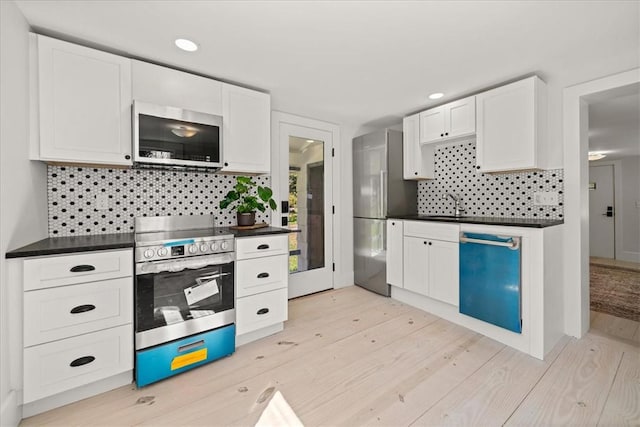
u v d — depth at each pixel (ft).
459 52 6.41
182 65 6.97
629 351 6.77
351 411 4.94
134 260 5.61
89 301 5.14
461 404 5.07
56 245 5.24
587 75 7.20
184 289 6.15
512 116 7.79
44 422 4.65
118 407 5.02
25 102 5.17
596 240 19.86
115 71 6.11
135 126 6.16
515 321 6.81
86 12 5.00
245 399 5.25
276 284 7.71
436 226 8.80
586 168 7.73
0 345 4.27
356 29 5.54
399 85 8.22
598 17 5.14
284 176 10.49
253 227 8.39
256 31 5.60
